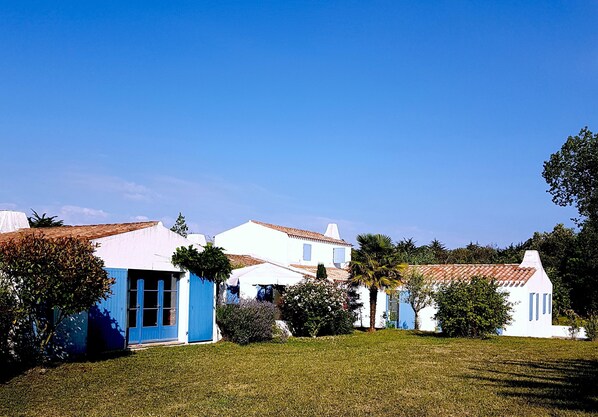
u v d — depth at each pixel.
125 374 15.20
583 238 48.50
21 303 14.83
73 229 21.84
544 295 37.66
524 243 64.56
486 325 27.23
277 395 12.91
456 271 37.22
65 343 17.11
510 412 11.36
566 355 21.16
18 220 24.44
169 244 21.45
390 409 11.62
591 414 11.13
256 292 29.89
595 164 42.03
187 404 11.96
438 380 15.05
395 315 37.59
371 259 31.80
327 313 28.12
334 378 15.17
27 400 12.16
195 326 22.31
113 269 18.98
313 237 44.56
